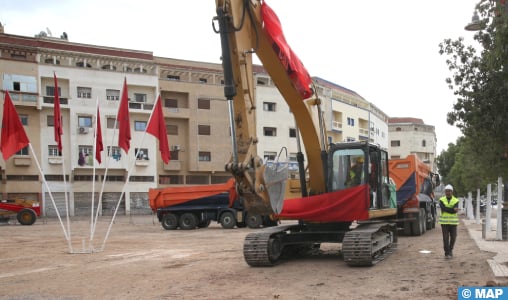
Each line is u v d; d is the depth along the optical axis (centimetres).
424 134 10138
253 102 871
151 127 1716
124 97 1708
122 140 1702
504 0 785
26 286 1042
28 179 4994
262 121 6088
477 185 2830
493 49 818
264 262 1159
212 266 1237
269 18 920
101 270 1233
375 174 1329
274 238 1212
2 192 4875
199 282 1009
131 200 5450
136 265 1305
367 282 953
